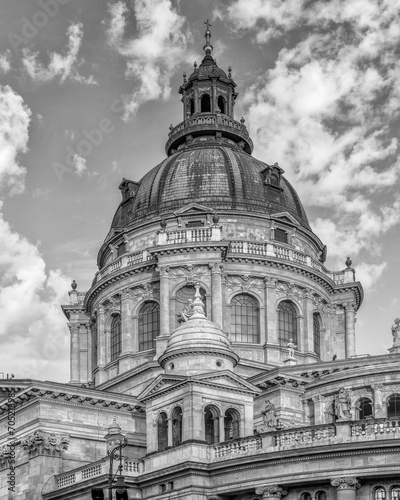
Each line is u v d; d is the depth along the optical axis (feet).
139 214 382.83
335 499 232.94
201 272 356.38
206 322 285.84
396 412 288.51
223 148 395.14
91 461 304.09
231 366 281.74
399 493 229.04
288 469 237.86
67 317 396.78
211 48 428.97
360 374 292.81
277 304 361.92
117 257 382.42
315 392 301.22
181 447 256.32
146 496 261.85
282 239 378.53
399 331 318.86
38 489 294.05
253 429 287.07
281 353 354.95
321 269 384.88
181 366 276.82
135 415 314.35
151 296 362.74
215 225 360.07
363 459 229.86
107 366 367.04
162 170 389.80
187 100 419.13
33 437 300.20
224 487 247.50
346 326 384.47
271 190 385.91
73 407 306.55
